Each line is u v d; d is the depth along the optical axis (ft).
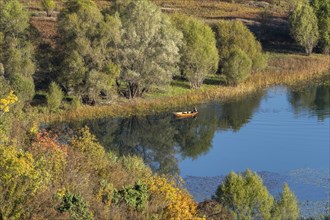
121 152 216.33
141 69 267.39
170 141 229.66
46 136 133.18
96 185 111.45
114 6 275.39
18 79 236.43
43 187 95.96
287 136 228.84
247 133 234.79
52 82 250.78
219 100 278.67
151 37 268.82
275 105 271.28
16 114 156.87
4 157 93.40
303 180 181.78
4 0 260.01
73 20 249.96
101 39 254.88
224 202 137.39
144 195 107.76
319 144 218.38
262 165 197.67
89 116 249.14
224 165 199.11
